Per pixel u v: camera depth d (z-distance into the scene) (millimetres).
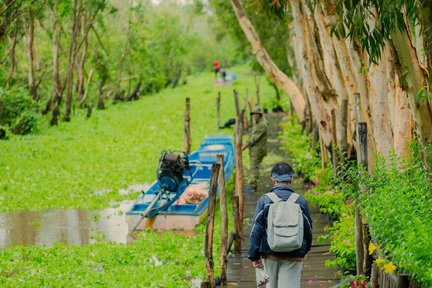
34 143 28953
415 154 10633
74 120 37938
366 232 10078
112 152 27375
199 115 41188
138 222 15164
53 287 11578
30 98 32750
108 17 49719
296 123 34250
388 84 12555
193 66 88875
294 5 20359
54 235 15773
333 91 19031
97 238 15422
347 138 17828
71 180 21781
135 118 39719
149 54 55156
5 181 21344
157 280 11922
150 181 22062
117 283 11781
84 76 46656
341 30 11055
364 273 10125
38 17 34750
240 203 14289
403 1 9531
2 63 34875
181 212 15734
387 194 9047
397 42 10320
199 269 12500
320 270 11789
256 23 40562
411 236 7512
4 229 16312
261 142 19344
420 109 10344
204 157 22031
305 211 8484
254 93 56906
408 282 7641
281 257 8484
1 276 12086
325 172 17422
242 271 12250
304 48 20359
